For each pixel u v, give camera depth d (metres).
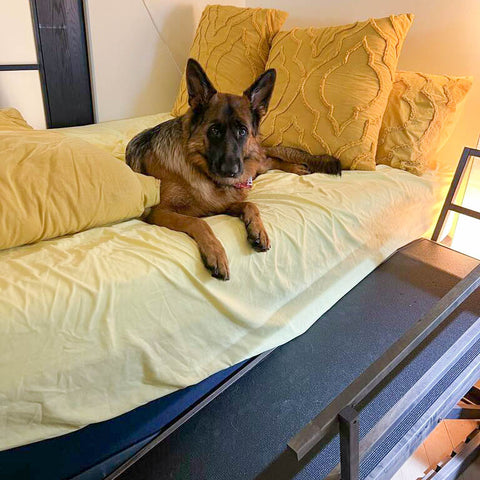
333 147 1.83
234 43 2.36
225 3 2.93
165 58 2.84
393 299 1.62
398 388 1.26
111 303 0.97
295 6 2.55
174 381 1.11
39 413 0.92
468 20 1.88
